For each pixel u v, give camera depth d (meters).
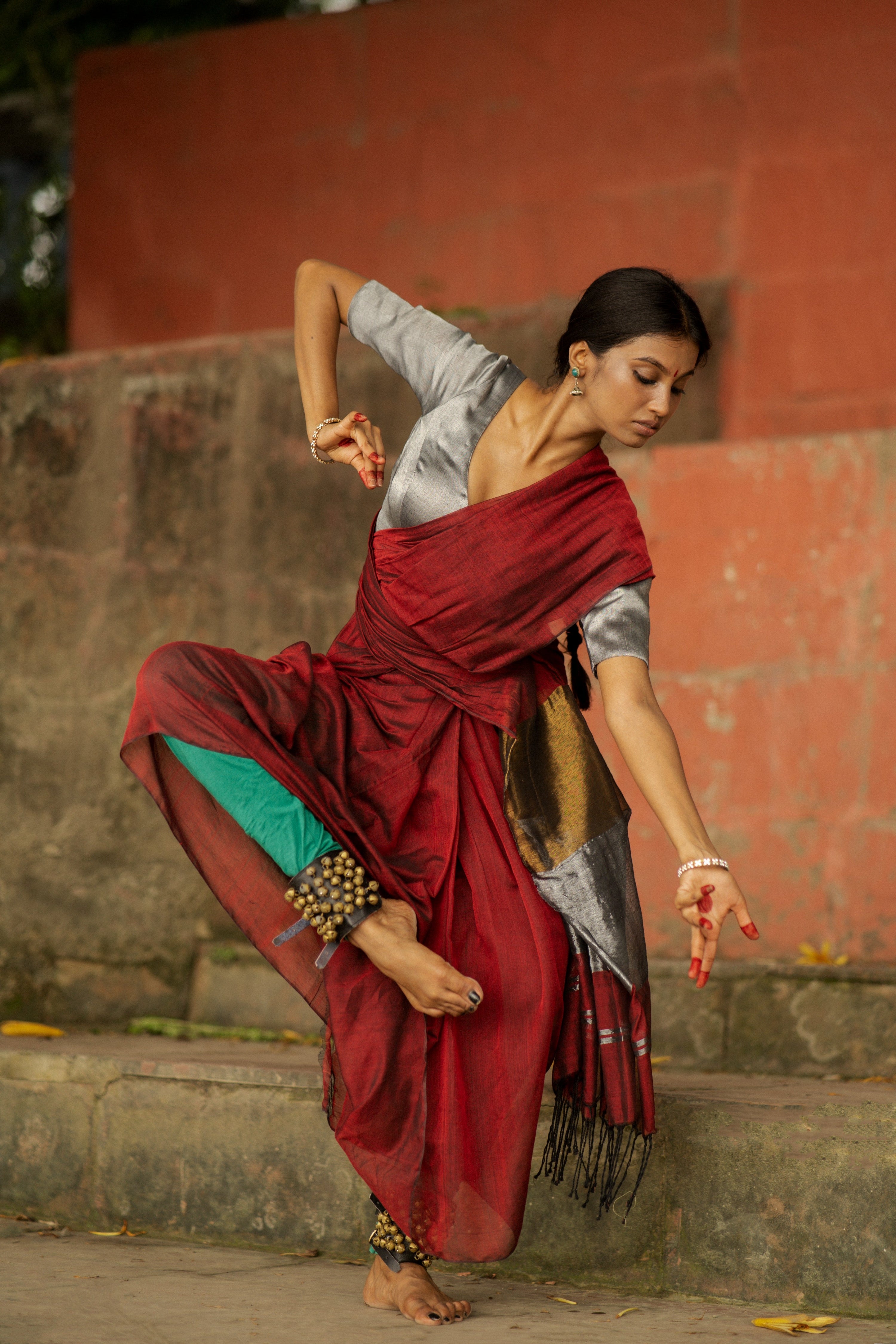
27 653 5.18
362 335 3.21
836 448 5.32
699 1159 3.11
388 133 8.33
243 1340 2.61
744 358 7.53
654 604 5.57
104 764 5.30
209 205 8.67
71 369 5.36
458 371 3.01
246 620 5.73
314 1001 2.87
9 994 5.00
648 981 2.95
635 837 5.39
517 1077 2.78
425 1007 2.71
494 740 2.97
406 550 2.95
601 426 2.88
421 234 8.26
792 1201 3.04
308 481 5.98
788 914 5.21
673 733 2.91
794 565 5.36
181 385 5.61
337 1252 3.37
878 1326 2.86
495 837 2.90
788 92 7.50
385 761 2.91
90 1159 3.64
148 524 5.49
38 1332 2.63
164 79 8.77
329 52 8.45
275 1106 3.47
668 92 7.75
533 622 2.91
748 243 7.56
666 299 2.80
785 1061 4.59
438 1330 2.71
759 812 5.31
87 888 5.20
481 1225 2.76
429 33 8.25
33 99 10.07
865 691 5.20
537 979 2.81
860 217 7.34
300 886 2.75
